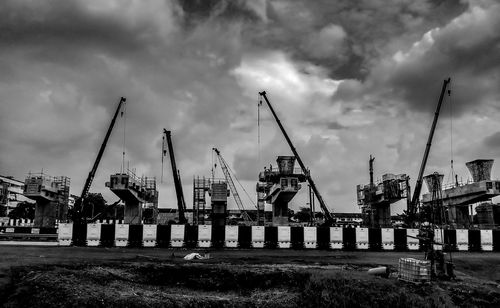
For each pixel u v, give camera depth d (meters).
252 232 44.88
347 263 31.59
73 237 43.28
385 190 69.50
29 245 43.47
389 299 23.14
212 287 24.48
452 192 67.50
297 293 23.81
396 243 45.22
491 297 24.44
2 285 19.95
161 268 25.47
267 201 70.88
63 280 21.02
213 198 60.94
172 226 44.12
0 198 143.88
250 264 28.88
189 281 24.78
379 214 74.50
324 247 45.19
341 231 45.41
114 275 23.67
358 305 22.92
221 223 61.03
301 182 74.38
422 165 79.56
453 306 23.22
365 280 24.33
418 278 24.09
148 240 43.72
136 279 24.06
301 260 33.12
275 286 24.75
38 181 62.81
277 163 60.84
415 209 73.69
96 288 20.92
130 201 63.03
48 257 29.16
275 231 45.09
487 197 62.81
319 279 24.41
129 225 43.75
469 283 26.59
